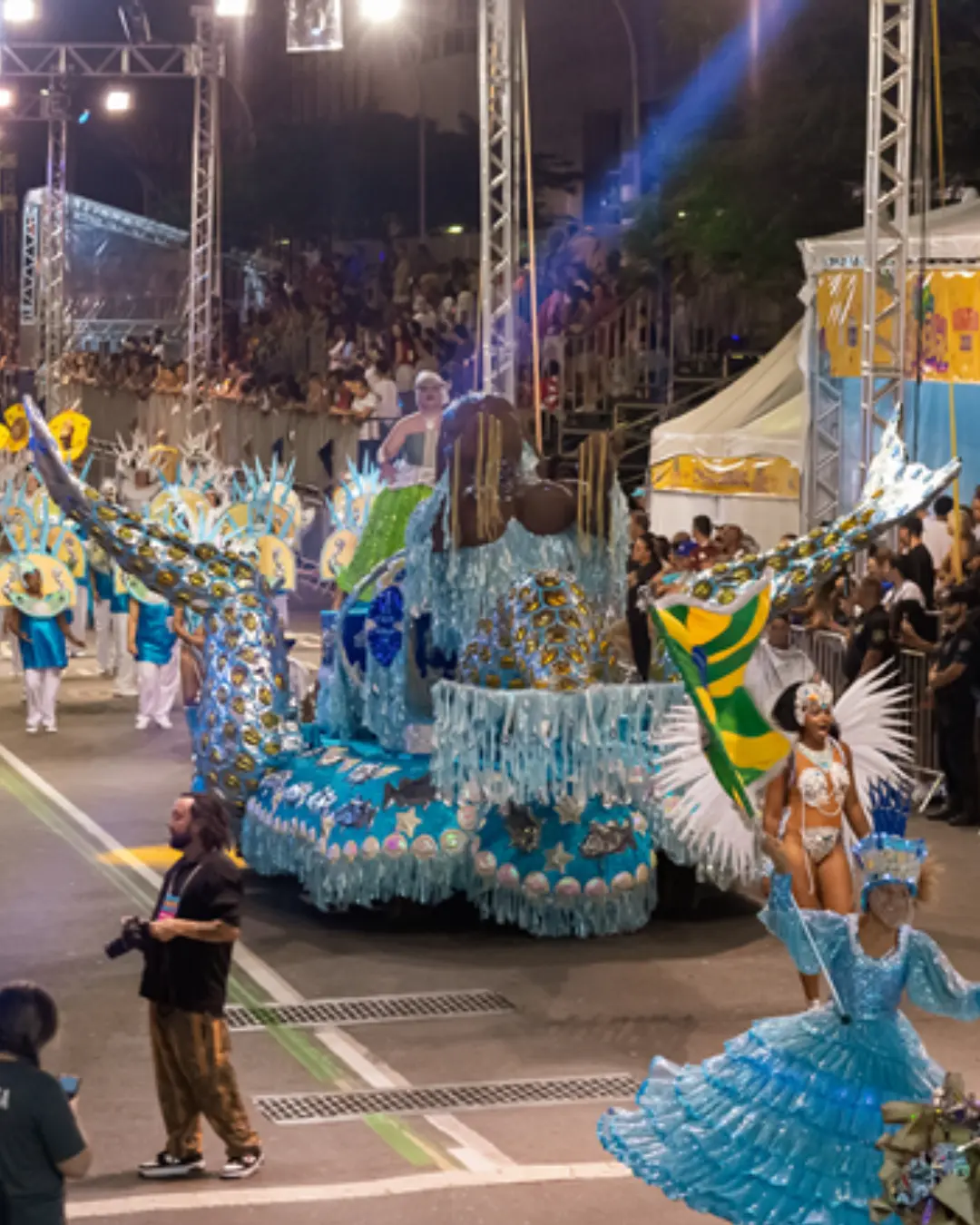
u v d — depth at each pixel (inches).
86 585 898.7
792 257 1033.5
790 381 911.0
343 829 426.6
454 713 414.6
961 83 923.4
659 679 443.5
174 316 1584.6
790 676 416.2
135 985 391.2
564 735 411.2
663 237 1076.5
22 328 1483.8
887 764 368.2
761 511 863.1
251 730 458.3
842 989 241.8
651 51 1302.9
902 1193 207.5
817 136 1005.2
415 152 1508.4
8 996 204.5
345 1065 342.0
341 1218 266.5
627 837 428.8
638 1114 254.4
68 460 1026.1
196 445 1026.7
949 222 738.8
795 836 352.8
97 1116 312.7
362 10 749.9
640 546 711.7
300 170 1544.0
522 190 1349.7
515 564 430.6
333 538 660.1
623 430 1042.7
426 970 405.1
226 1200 272.8
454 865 426.3
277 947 422.6
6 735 718.5
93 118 1716.3
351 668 475.2
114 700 808.3
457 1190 277.9
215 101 1182.3
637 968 407.5
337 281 1380.4
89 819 560.7
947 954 416.8
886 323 723.4
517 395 1068.5
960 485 766.5
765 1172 235.1
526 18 1341.0
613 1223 265.3
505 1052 350.3
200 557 470.0
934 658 583.2
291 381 1214.3
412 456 508.4
